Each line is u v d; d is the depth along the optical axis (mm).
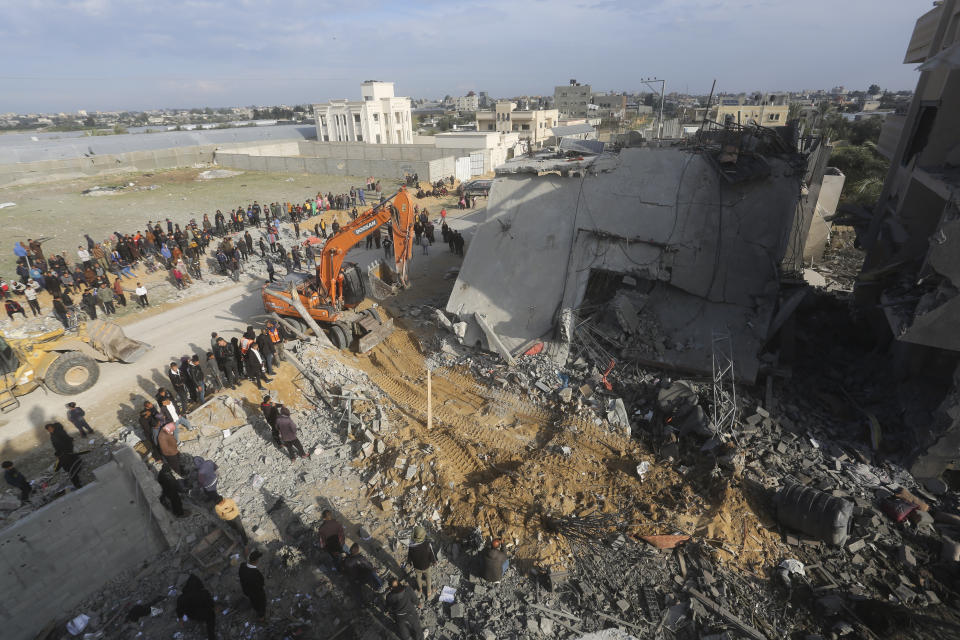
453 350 16266
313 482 11109
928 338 9992
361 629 8109
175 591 8727
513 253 17031
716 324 14750
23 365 13523
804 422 12289
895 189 18328
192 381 13070
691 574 8719
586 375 14242
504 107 77500
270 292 16844
